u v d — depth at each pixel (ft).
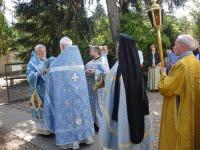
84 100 19.11
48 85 19.16
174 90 12.75
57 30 45.09
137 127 13.78
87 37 45.85
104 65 20.68
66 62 18.60
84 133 19.03
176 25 48.57
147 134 14.49
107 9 42.91
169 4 47.57
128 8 47.19
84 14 45.21
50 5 44.65
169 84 12.70
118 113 13.93
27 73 21.70
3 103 33.99
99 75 20.33
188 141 12.76
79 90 18.86
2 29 61.93
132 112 13.70
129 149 13.93
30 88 21.85
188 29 61.87
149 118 14.55
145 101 14.21
